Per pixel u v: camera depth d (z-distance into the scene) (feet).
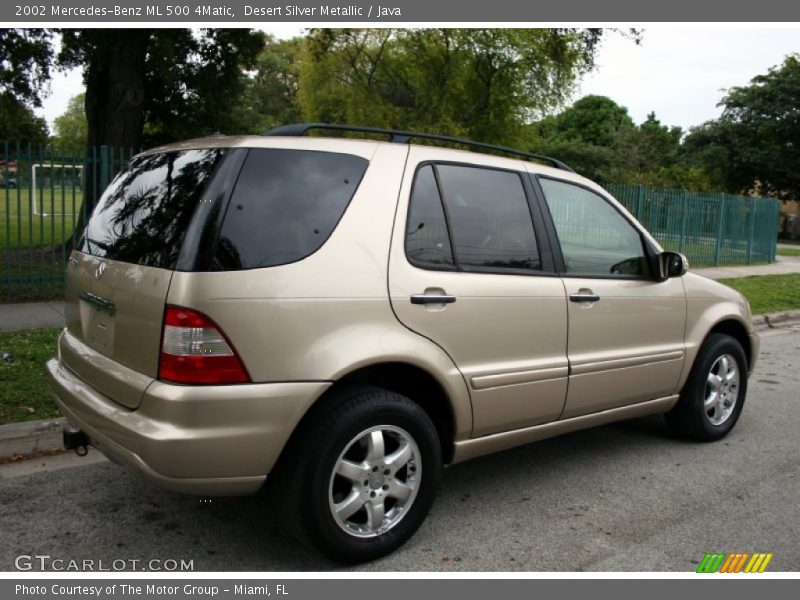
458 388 11.34
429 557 11.02
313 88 89.20
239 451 9.32
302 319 9.70
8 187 32.53
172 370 9.20
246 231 9.58
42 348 21.13
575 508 12.98
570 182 14.07
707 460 15.71
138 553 10.91
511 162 13.14
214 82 59.52
